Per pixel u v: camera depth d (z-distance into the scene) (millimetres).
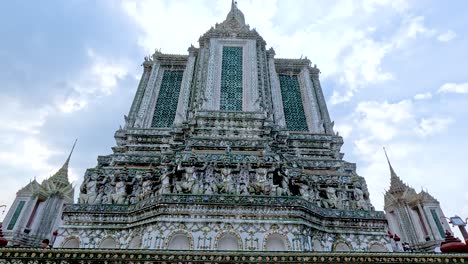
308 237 20297
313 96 40375
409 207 33906
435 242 29438
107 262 13711
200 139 27516
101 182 25141
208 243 19172
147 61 44062
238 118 30844
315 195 25250
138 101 39219
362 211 23219
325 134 34500
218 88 34406
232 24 42438
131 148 30922
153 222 20078
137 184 25078
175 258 13828
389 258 14117
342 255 14141
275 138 31906
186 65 42750
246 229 19891
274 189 22469
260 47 40906
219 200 20906
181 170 23438
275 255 14023
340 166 29906
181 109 36219
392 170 38312
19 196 32531
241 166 24078
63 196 35219
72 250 13891
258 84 35281
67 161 38250
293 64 44438
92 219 21781
